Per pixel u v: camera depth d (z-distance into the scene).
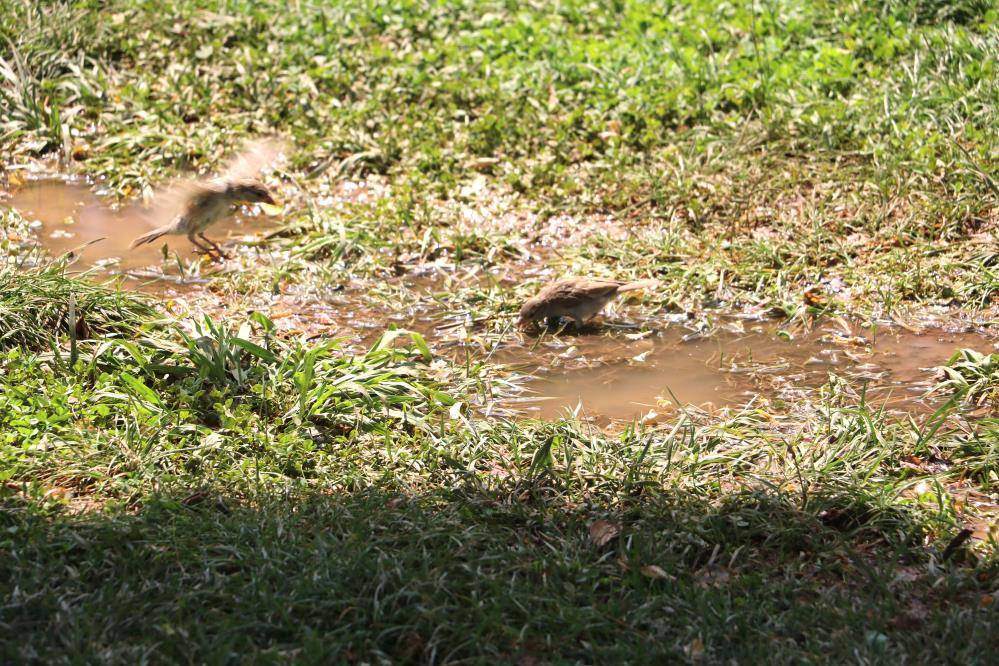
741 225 10.76
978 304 9.25
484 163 12.12
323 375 7.42
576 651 4.82
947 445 6.88
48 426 6.64
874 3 14.67
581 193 11.50
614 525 5.84
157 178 12.16
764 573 5.56
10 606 4.89
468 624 4.89
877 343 8.72
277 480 6.26
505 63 14.13
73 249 10.43
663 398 7.82
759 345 8.75
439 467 6.53
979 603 5.26
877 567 5.59
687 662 4.71
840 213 10.80
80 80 13.61
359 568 5.22
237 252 10.53
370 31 15.21
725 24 14.73
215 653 4.59
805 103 12.55
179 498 5.98
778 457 6.70
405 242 10.54
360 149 12.55
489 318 9.18
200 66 14.16
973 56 13.16
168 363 7.53
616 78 13.55
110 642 4.74
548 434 6.88
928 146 11.38
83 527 5.57
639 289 9.05
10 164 12.46
